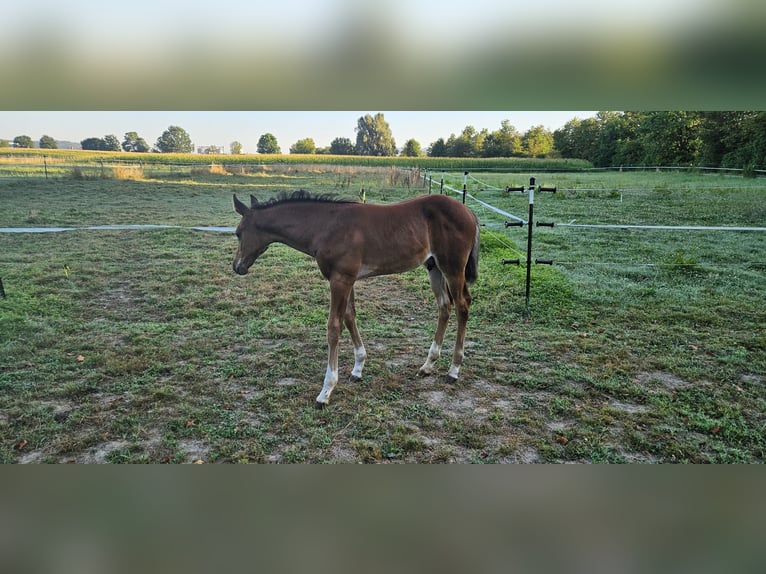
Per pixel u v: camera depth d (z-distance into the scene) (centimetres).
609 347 440
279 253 798
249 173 2162
